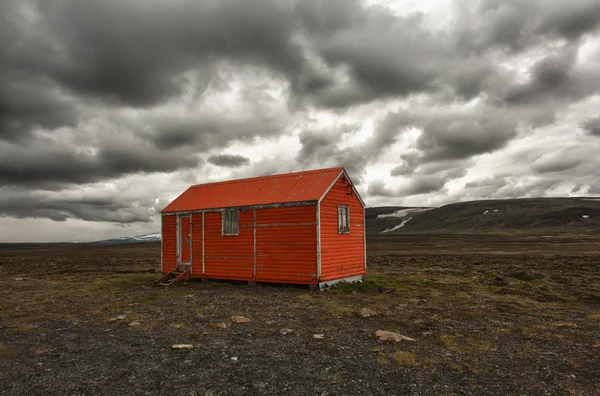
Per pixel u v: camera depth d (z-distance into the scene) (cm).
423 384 719
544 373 771
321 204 1930
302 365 826
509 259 3881
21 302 1672
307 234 1923
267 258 2048
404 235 15662
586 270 2723
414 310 1415
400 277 2444
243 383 730
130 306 1549
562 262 3381
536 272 2630
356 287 1969
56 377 772
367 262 3859
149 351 937
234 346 970
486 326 1164
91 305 1585
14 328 1197
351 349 937
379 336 1038
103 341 1035
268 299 1667
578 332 1086
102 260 4900
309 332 1107
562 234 11381
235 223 2181
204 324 1216
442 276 2495
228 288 2022
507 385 712
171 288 2084
